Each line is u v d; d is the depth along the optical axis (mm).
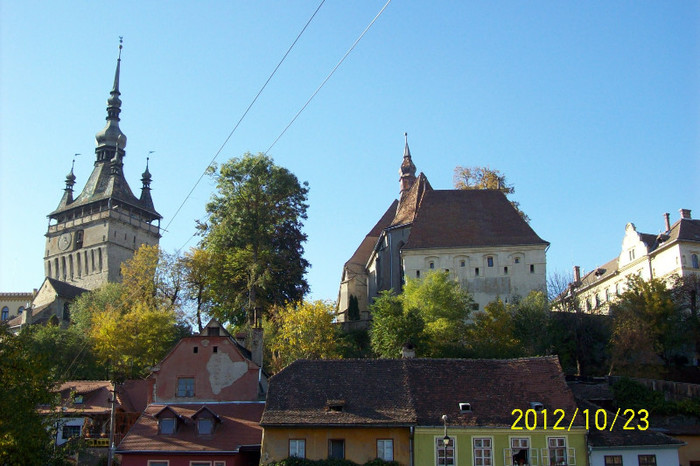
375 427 42281
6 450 33594
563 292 78125
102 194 143250
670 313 69938
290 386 45531
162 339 73688
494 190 88688
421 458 41781
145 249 97188
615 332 66750
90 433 54719
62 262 142500
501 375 46531
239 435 46594
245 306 77875
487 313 72312
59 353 74250
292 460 41594
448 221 85625
